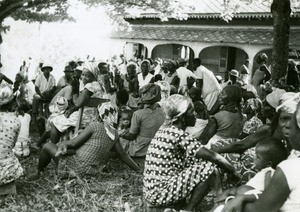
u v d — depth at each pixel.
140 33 28.33
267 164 3.64
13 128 5.71
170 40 26.19
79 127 7.54
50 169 6.89
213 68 27.16
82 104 7.51
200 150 4.34
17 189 6.04
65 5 11.69
